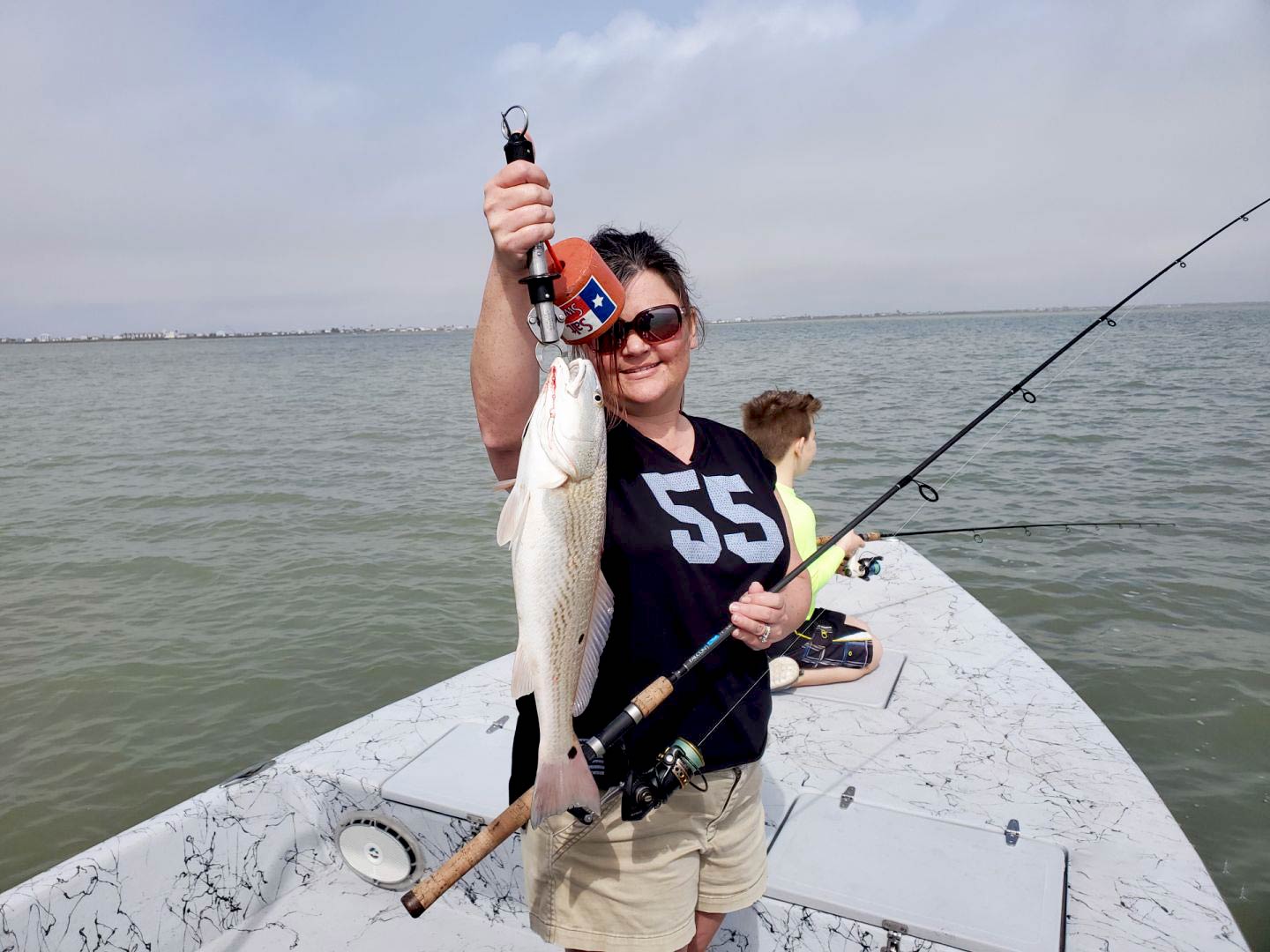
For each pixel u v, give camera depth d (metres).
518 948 2.62
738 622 1.67
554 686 1.54
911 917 2.21
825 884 2.33
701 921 1.93
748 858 1.91
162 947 2.58
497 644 6.71
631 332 1.70
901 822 2.64
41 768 5.20
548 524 1.53
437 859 2.77
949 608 4.56
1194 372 24.91
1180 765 4.46
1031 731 3.26
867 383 24.05
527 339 1.63
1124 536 8.25
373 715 3.39
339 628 7.06
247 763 5.21
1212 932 2.18
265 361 76.69
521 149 1.47
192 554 9.24
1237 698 5.08
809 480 11.10
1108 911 2.26
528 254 1.48
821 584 3.63
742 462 1.90
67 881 2.42
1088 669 5.50
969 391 21.19
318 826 2.96
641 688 1.71
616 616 1.70
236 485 12.77
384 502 11.41
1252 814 4.05
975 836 2.56
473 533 9.76
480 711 3.40
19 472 14.71
